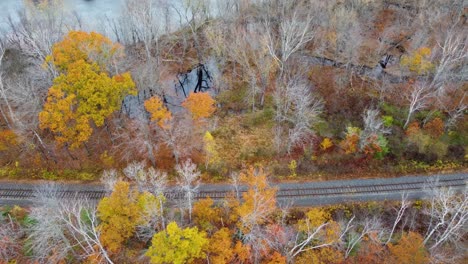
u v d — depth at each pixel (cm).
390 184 6047
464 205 4838
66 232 5031
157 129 6247
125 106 7150
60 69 5850
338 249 5044
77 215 4325
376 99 7231
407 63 6862
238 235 4944
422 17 7612
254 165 6300
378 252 5088
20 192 5762
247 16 8012
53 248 4681
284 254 4878
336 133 6731
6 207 5500
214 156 6181
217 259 4428
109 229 4603
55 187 5803
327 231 5038
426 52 6612
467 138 6562
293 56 7694
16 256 4872
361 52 7925
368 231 4934
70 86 5406
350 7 7944
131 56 7506
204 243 4378
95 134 6512
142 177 5125
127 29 8300
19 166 6097
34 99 5891
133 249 5038
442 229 5500
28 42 7025
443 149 6328
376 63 7812
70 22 7794
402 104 7081
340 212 5619
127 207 4531
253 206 4634
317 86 7475
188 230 4312
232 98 7444
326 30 7594
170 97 7631
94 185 5903
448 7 7975
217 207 5450
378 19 8562
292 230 5175
